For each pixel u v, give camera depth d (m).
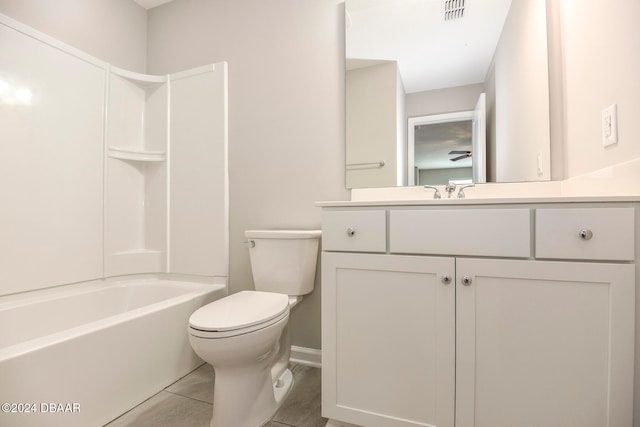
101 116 1.81
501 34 1.46
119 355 1.23
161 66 2.16
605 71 1.01
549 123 1.35
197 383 1.48
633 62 0.87
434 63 1.55
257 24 1.88
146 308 1.41
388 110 1.60
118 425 1.17
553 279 0.86
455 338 0.95
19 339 1.38
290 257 1.51
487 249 0.92
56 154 1.59
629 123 0.89
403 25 1.59
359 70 1.65
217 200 1.85
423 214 0.99
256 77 1.87
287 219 1.78
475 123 1.49
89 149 1.74
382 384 1.03
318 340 1.68
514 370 0.90
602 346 0.82
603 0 1.02
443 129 1.53
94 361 1.15
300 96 1.77
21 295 1.45
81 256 1.69
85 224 1.72
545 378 0.87
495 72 1.46
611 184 0.96
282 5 1.82
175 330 1.50
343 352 1.08
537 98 1.40
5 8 1.51
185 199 1.94
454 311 0.95
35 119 1.50
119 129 1.90
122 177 1.92
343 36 1.69
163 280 1.97
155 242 2.01
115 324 1.22
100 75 1.80
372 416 1.04
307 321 1.71
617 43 0.94
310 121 1.75
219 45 1.98
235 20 1.94
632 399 0.80
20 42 1.44
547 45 1.35
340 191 1.68
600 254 0.82
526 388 0.89
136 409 1.27
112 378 1.21
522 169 1.41
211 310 1.20
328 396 1.10
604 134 1.01
